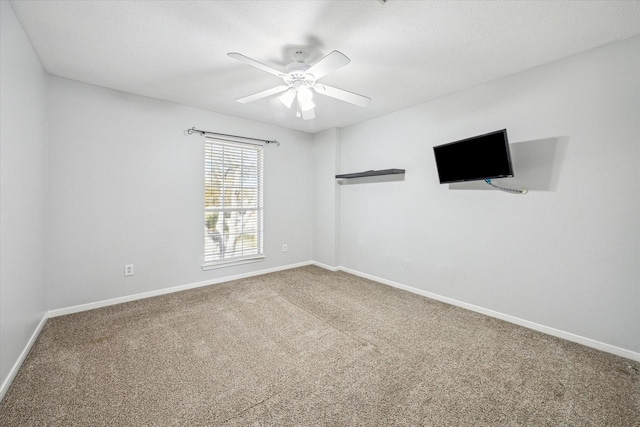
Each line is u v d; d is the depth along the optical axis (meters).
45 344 2.17
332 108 3.49
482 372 1.87
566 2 1.60
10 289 1.73
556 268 2.35
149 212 3.21
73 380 1.75
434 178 3.20
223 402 1.58
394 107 3.45
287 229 4.54
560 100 2.29
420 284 3.38
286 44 2.08
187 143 3.46
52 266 2.64
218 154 3.76
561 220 2.31
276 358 2.02
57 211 2.66
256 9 1.69
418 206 3.38
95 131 2.85
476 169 2.59
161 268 3.32
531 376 1.83
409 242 3.49
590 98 2.14
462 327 2.53
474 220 2.86
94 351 2.08
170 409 1.52
